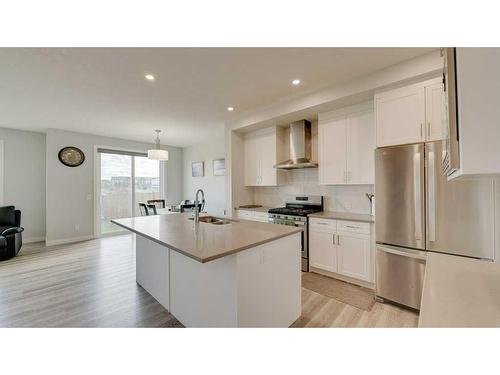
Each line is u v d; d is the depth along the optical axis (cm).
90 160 521
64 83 265
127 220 267
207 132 509
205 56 213
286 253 197
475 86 53
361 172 289
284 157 409
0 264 358
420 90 222
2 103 327
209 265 175
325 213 336
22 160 479
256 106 350
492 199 180
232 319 156
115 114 381
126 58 215
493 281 101
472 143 53
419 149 210
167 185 672
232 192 428
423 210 208
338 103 291
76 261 372
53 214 472
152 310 226
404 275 220
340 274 291
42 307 230
